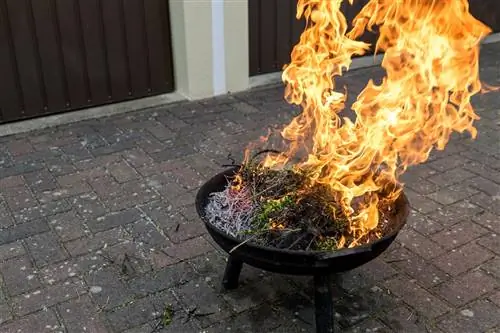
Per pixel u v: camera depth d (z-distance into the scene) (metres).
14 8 4.77
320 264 2.30
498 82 5.90
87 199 3.83
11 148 4.60
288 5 6.05
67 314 2.82
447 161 4.28
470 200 3.76
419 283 3.00
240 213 2.61
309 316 2.80
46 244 3.35
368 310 2.83
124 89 5.49
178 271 3.12
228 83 5.75
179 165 4.29
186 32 5.31
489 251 3.24
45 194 3.89
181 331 2.71
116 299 2.92
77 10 5.02
